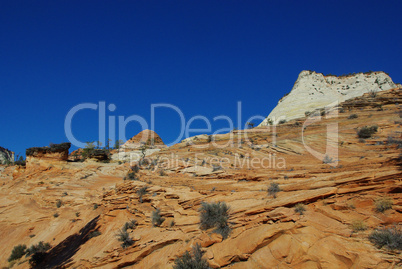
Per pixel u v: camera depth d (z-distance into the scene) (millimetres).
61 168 56844
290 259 8945
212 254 10906
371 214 9641
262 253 9648
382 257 7719
